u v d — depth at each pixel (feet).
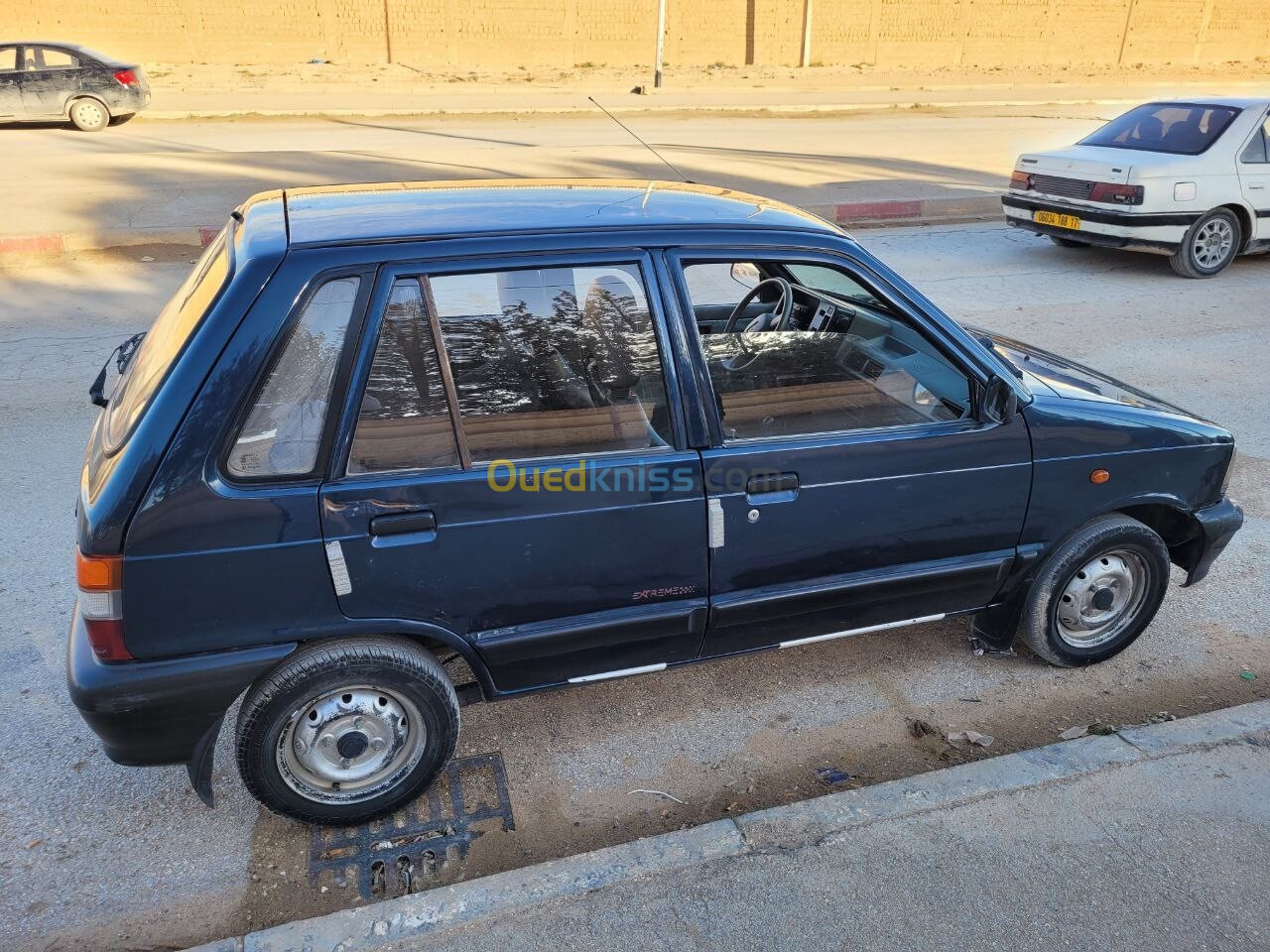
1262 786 10.41
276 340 8.49
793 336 11.05
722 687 12.72
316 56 92.94
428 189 11.03
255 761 9.36
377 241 8.87
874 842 9.65
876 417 10.77
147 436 8.32
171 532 8.42
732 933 8.64
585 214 9.90
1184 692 12.71
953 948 8.55
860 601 11.16
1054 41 115.85
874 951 8.50
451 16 94.27
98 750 11.35
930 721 12.12
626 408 9.74
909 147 56.95
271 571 8.79
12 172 44.37
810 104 75.00
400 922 8.63
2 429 19.62
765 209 10.98
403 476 9.03
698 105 74.08
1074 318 28.14
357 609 9.20
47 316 26.63
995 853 9.54
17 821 10.28
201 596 8.69
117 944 8.90
